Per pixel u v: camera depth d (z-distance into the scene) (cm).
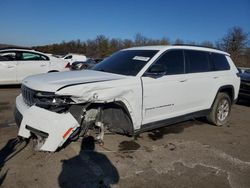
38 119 371
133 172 392
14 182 348
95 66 552
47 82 404
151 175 387
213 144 529
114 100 425
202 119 718
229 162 446
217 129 640
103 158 429
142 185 359
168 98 513
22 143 464
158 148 486
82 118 403
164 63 517
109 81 423
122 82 437
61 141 371
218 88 638
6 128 545
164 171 401
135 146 487
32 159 411
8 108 724
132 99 448
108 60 555
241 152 496
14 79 1078
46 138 367
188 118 577
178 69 542
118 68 500
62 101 380
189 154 469
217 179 386
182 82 539
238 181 384
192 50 590
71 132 378
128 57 528
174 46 552
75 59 3309
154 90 482
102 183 359
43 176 366
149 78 477
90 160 420
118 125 461
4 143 465
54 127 365
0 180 351
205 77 599
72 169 389
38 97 389
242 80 988
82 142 477
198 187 362
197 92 581
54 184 350
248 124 712
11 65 1066
